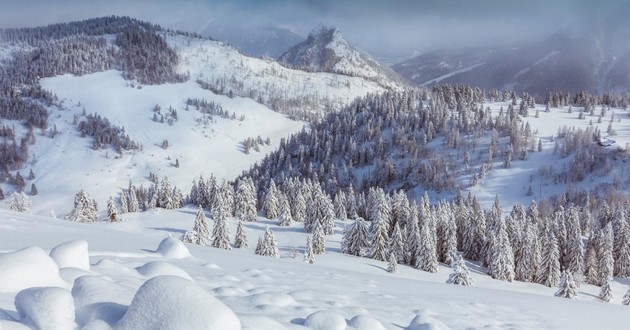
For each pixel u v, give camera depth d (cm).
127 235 2312
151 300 411
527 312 1123
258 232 7344
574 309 1257
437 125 16362
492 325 897
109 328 411
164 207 9444
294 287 1045
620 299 5675
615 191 10919
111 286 513
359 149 16438
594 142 13875
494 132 14662
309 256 4888
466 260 7006
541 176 12825
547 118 17512
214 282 900
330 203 7444
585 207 9181
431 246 5503
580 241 6462
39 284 524
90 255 1148
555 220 7331
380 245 5831
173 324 391
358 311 834
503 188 12681
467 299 1243
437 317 924
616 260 7150
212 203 8581
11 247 1320
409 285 1498
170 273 814
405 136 16012
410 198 13025
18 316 420
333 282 1248
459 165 14062
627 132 15362
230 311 421
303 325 607
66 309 414
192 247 1969
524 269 6022
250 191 8469
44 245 1439
